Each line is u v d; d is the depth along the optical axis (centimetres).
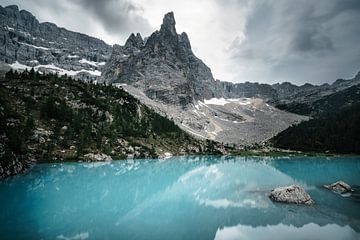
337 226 4203
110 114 18538
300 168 12388
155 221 4425
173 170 11312
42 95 17262
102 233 3766
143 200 5931
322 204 5462
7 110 12450
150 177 9275
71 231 3766
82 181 7825
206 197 6309
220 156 19850
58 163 10731
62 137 12975
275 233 3934
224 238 3731
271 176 9744
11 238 3403
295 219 4569
